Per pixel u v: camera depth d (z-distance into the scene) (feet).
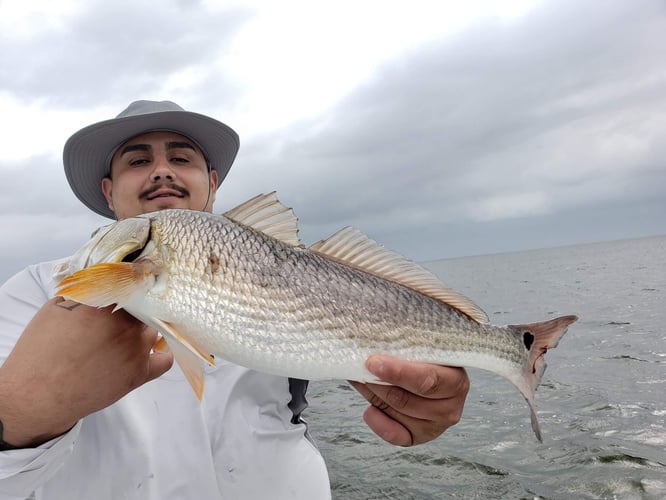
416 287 1.58
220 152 2.50
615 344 7.91
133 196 2.19
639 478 3.60
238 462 1.81
